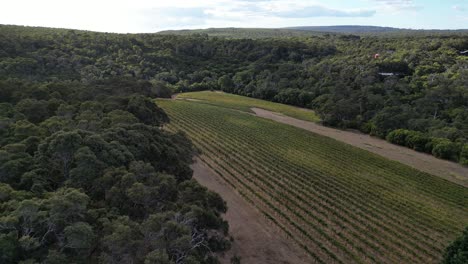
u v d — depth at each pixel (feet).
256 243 134.10
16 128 129.80
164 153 133.18
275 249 131.75
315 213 161.68
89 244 70.79
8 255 64.34
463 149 251.19
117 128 131.34
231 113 348.18
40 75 301.43
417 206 178.60
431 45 563.89
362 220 158.30
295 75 478.59
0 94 187.62
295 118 362.94
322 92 417.69
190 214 86.99
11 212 73.31
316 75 470.39
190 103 378.94
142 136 129.80
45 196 85.35
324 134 309.22
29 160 104.63
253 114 363.56
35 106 166.09
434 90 356.18
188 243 75.10
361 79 427.33
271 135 284.20
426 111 335.06
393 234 148.87
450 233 155.43
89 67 368.27
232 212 155.84
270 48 595.88
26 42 354.13
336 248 136.15
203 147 240.73
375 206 174.91
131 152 117.39
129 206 89.81
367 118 339.57
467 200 192.85
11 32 384.88
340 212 164.86
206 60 555.69
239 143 256.73
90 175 96.63
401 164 242.37
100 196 94.43
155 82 398.62
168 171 128.36
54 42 398.83
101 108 180.55
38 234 72.95
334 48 621.72
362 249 134.72
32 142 120.78
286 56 587.68
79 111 173.58
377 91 393.29
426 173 228.84
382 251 136.56
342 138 301.43
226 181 187.93
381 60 497.46
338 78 445.78
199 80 498.69
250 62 559.79
